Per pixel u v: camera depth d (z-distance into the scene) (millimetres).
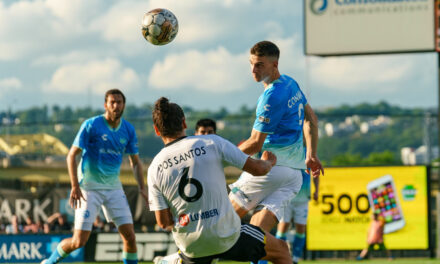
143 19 19781
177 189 13141
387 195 33625
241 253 13852
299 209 24234
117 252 31547
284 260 14336
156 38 19641
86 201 19828
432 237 33562
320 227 33781
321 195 33844
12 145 37594
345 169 33781
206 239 13250
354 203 33688
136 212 33500
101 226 32906
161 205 13383
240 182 16266
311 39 44000
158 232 31438
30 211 34000
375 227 33500
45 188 33969
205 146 13203
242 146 15625
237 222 13555
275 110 15484
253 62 15703
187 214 13203
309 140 17172
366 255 33719
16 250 31609
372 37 43312
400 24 42906
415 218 33438
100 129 19875
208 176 13117
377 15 43219
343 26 43656
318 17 44000
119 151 20281
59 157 37406
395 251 34219
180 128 13383
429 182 33469
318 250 33688
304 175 23938
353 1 43375
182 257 14062
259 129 15516
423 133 44000
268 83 15844
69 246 19953
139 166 21234
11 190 34844
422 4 42531
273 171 15938
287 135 15992
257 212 16094
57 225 33750
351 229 33594
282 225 23938
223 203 13289
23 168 35375
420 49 42438
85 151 19969
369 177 33719
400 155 116188
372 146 117125
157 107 13391
